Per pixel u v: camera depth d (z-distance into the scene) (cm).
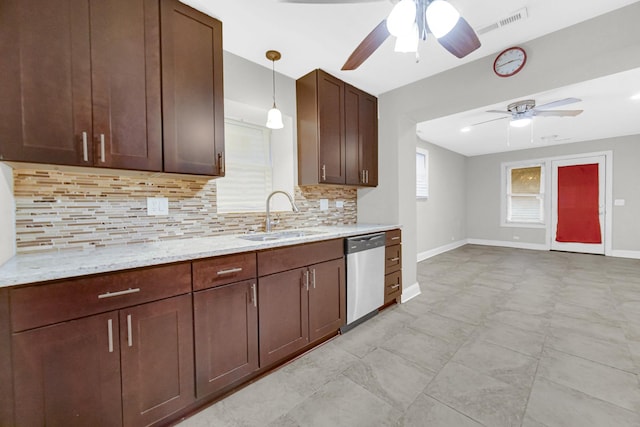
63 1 121
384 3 163
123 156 137
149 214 179
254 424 134
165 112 151
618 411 138
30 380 100
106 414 115
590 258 507
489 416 137
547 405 143
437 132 465
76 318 108
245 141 254
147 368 125
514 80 214
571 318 251
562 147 568
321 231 238
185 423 135
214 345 147
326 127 250
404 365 182
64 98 121
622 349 196
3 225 118
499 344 207
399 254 292
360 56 171
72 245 151
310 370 178
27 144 113
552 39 194
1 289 96
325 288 209
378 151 311
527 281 370
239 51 215
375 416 138
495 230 659
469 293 326
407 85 279
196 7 163
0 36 109
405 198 307
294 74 253
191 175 168
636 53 177
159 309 128
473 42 151
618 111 366
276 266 176
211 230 209
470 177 692
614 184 520
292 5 164
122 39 137
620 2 165
